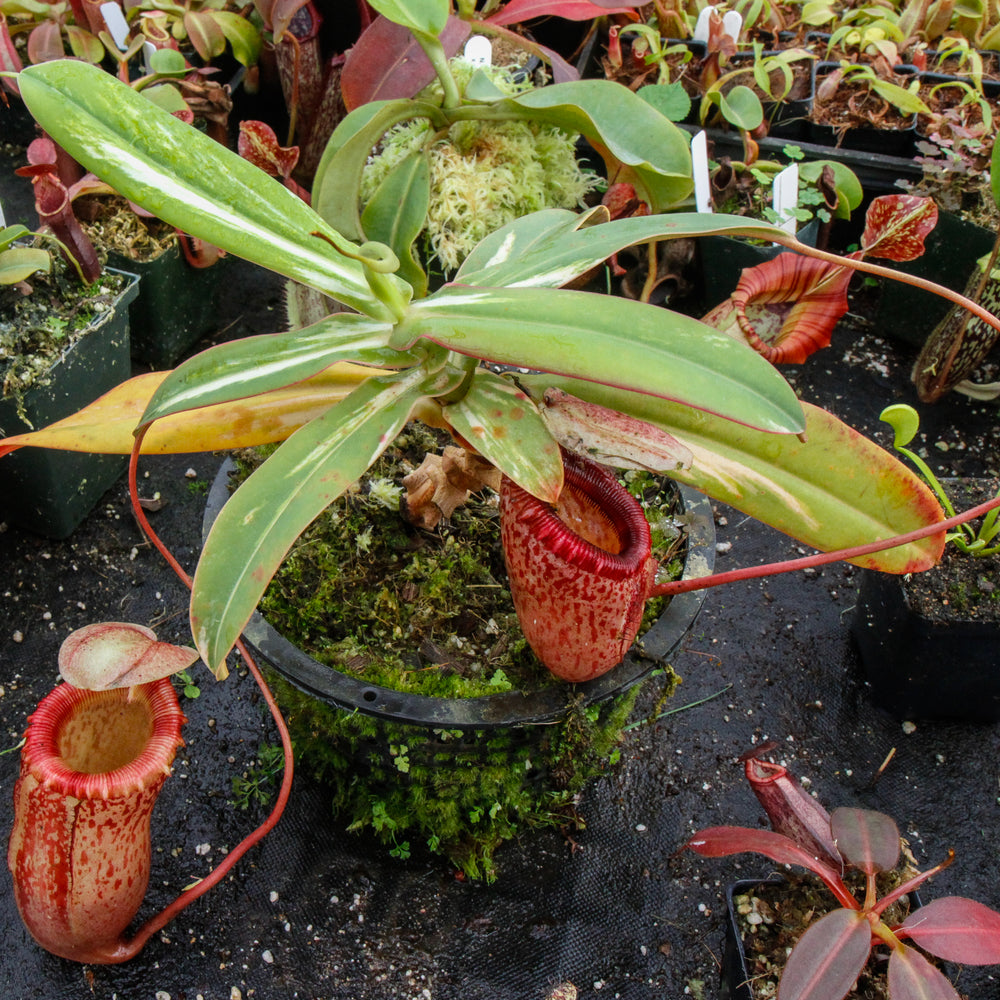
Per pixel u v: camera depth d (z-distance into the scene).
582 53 1.05
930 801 0.75
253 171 0.47
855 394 0.98
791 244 0.49
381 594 0.65
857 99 1.04
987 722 0.79
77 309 0.78
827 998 0.51
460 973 0.67
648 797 0.74
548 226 0.59
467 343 0.46
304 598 0.65
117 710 0.60
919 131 1.02
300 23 0.88
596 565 0.52
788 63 1.05
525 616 0.56
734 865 0.71
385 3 0.61
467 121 0.79
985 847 0.73
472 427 0.52
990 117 0.94
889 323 1.02
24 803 0.56
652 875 0.71
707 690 0.79
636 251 0.97
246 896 0.69
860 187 0.93
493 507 0.69
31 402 0.74
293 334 0.50
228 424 0.57
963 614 0.72
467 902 0.69
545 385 0.55
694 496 0.66
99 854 0.57
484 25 0.78
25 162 1.08
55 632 0.79
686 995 0.67
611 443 0.51
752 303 0.69
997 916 0.54
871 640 0.78
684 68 1.01
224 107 0.94
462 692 0.60
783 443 0.55
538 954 0.68
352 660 0.62
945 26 1.10
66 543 0.83
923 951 0.58
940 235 0.95
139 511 0.52
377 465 0.69
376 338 0.51
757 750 0.58
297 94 0.92
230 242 0.47
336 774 0.69
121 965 0.66
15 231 0.72
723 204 0.94
